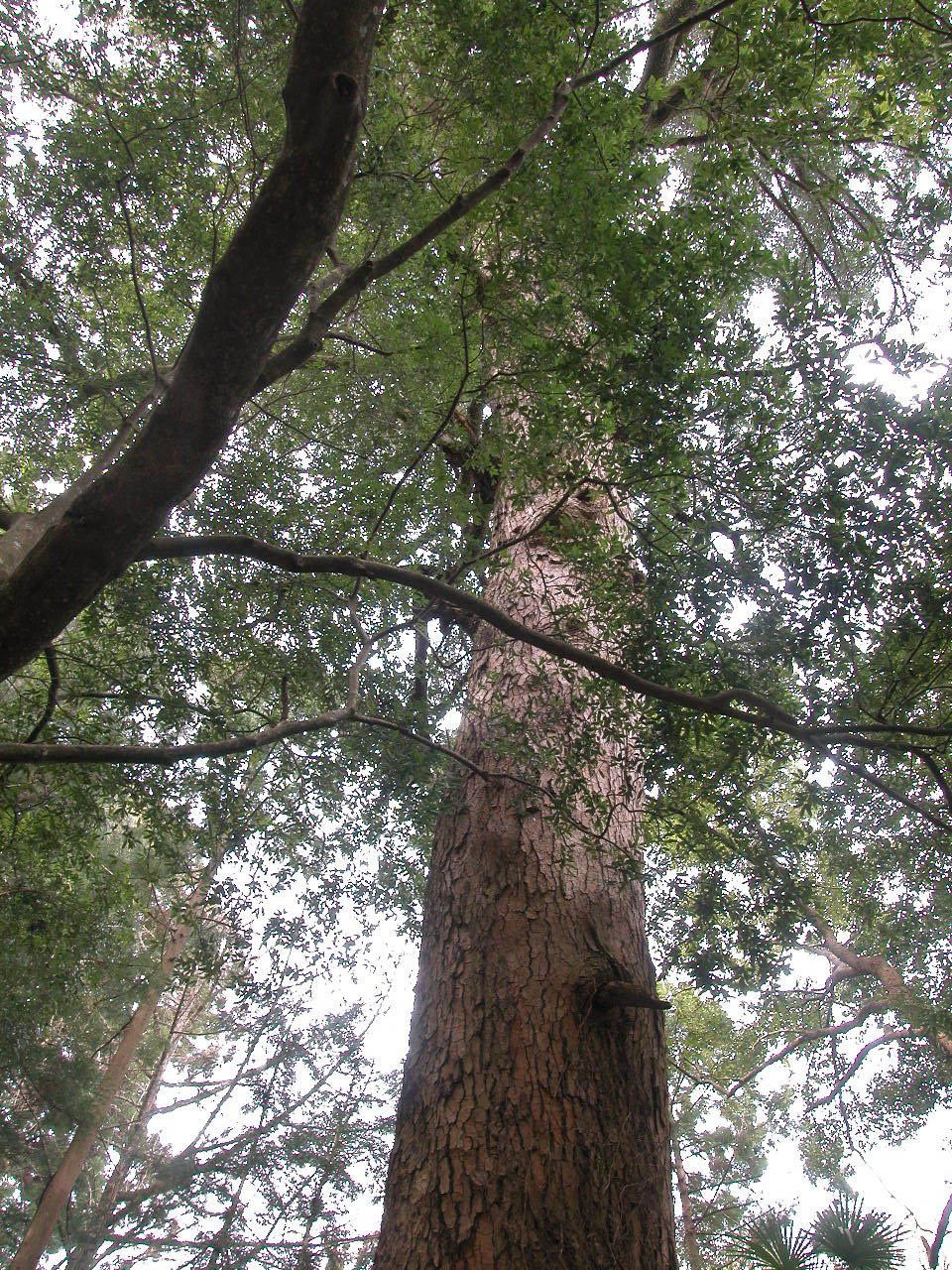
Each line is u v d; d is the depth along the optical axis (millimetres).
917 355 2945
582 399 3100
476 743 4406
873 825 6887
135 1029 8992
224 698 4977
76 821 5316
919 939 8172
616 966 3436
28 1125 9062
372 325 4895
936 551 2955
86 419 5016
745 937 4281
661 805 4336
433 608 5160
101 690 4898
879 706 3324
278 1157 9586
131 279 4766
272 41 3988
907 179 4445
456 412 5258
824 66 3084
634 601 3553
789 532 3090
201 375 2107
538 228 3059
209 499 4793
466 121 3504
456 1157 2885
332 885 5371
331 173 2020
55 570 2129
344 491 4887
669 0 7094
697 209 3021
